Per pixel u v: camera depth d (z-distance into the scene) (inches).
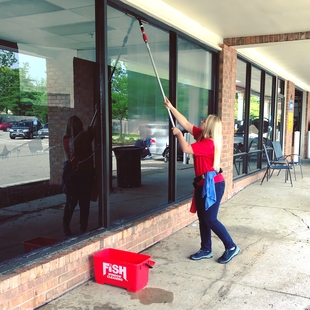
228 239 141.0
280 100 405.4
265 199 254.7
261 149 341.1
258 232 180.5
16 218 109.5
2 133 105.5
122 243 138.3
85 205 132.0
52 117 119.8
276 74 360.8
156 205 175.9
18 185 110.0
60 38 123.1
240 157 294.5
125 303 108.8
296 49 272.8
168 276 129.0
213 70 231.8
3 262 101.9
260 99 332.5
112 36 141.9
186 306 108.0
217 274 131.0
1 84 106.7
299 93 553.9
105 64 131.6
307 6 166.2
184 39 192.9
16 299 96.4
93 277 125.0
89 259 122.7
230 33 219.9
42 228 117.1
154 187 173.8
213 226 139.0
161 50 174.2
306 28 205.6
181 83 193.8
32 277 101.1
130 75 154.1
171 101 183.6
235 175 286.2
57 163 121.7
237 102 276.4
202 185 136.3
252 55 280.7
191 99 205.6
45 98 118.2
